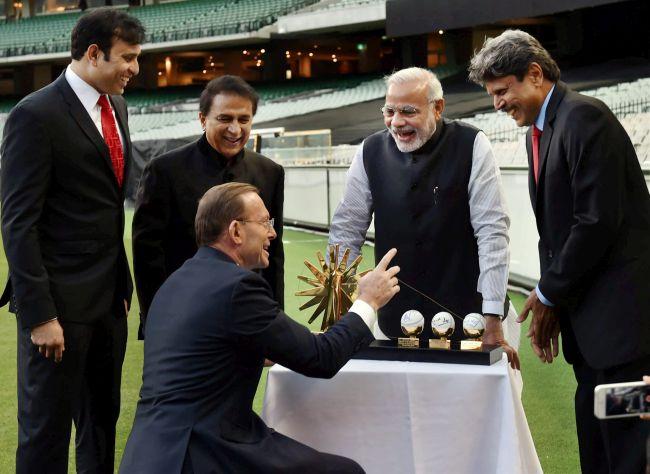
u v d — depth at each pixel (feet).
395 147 10.73
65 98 9.45
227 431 7.72
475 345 9.23
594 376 9.20
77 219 9.55
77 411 10.39
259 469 7.67
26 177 9.13
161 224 10.51
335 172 38.37
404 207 10.53
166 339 7.97
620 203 8.41
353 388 8.87
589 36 80.18
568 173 8.80
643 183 8.78
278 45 100.89
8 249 9.19
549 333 9.32
